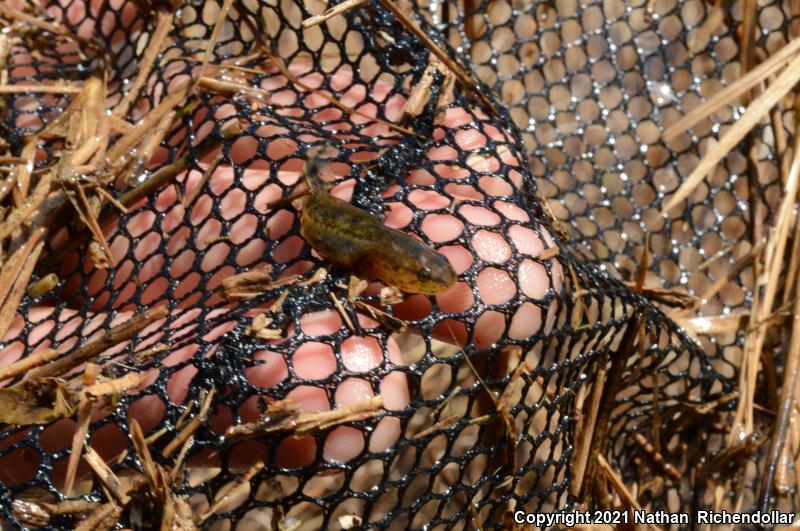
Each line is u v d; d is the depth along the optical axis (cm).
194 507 23
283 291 19
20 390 19
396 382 19
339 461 19
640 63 25
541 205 21
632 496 23
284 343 19
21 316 21
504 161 21
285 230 21
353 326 19
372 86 22
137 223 22
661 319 22
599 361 21
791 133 25
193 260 21
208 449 19
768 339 24
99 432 20
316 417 18
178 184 21
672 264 25
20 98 24
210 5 25
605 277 22
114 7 25
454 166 21
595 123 25
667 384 23
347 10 22
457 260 20
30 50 24
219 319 19
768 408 24
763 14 26
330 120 22
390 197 20
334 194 21
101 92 23
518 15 25
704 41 25
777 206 24
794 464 23
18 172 21
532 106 26
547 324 20
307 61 24
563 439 21
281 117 21
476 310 19
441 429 19
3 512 18
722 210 25
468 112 21
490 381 19
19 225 21
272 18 24
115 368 19
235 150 22
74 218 21
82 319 20
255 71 22
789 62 24
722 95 24
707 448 24
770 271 24
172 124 22
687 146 25
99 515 18
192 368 19
